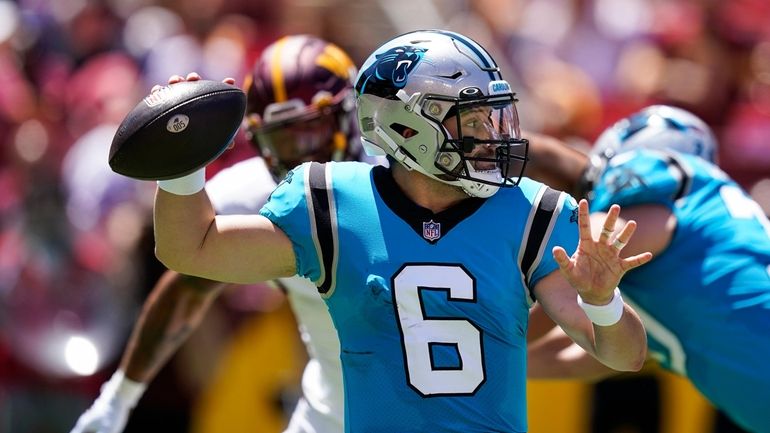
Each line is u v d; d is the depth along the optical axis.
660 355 14.23
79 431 14.49
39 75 27.39
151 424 19.47
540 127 25.20
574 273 9.84
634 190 13.60
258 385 19.78
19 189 23.97
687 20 27.38
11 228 22.66
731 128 24.86
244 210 13.64
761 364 13.28
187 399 19.52
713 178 13.94
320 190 10.57
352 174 10.70
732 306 13.37
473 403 10.33
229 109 10.30
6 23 27.98
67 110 26.39
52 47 28.02
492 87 10.59
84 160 23.16
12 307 21.33
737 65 26.44
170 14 28.97
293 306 14.02
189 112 10.09
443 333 10.32
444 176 10.52
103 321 20.64
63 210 22.59
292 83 13.41
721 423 19.69
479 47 10.85
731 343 13.39
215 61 27.19
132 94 26.34
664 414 19.70
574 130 25.09
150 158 10.06
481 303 10.34
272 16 28.58
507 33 29.62
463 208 10.57
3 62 27.11
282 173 13.66
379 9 29.52
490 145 10.52
